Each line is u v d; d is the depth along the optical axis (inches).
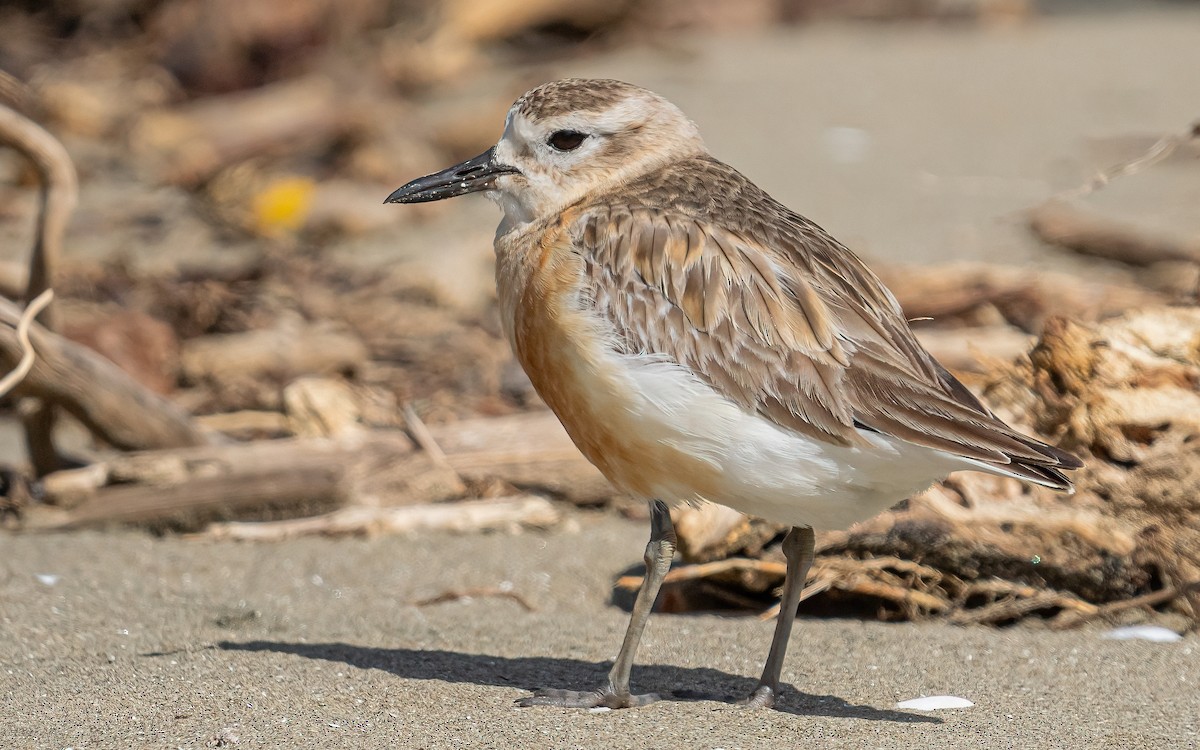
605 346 322.3
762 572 410.9
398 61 872.9
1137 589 403.2
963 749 300.0
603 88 357.1
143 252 691.4
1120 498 406.3
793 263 326.0
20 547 449.7
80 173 784.9
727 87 874.1
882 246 642.2
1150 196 687.7
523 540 467.2
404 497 486.9
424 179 359.6
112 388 492.4
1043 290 593.3
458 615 403.5
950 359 536.7
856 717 321.7
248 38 882.8
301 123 792.9
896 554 407.8
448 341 620.4
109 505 473.1
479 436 500.7
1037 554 403.2
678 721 315.0
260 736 299.7
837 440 310.5
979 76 898.1
